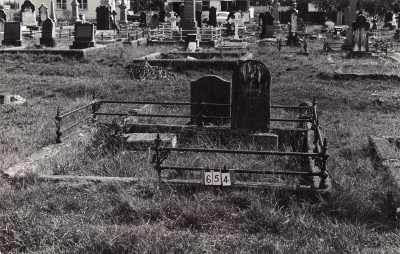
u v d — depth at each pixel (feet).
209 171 20.93
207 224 17.79
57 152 26.68
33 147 28.86
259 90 29.86
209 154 27.27
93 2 180.45
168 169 22.15
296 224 17.58
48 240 16.38
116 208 18.76
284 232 17.22
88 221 17.88
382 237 16.72
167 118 37.09
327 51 91.86
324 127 34.86
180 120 36.63
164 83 55.47
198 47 92.84
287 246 15.81
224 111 34.01
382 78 57.57
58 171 25.04
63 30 129.49
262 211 18.26
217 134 30.86
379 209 19.21
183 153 27.61
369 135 30.14
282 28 159.12
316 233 16.99
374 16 207.62
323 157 20.59
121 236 16.20
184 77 60.13
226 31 139.03
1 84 53.21
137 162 26.30
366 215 18.81
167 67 63.46
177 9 195.42
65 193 20.51
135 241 16.02
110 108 40.37
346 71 63.16
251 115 30.22
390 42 117.19
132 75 60.39
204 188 20.88
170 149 21.63
